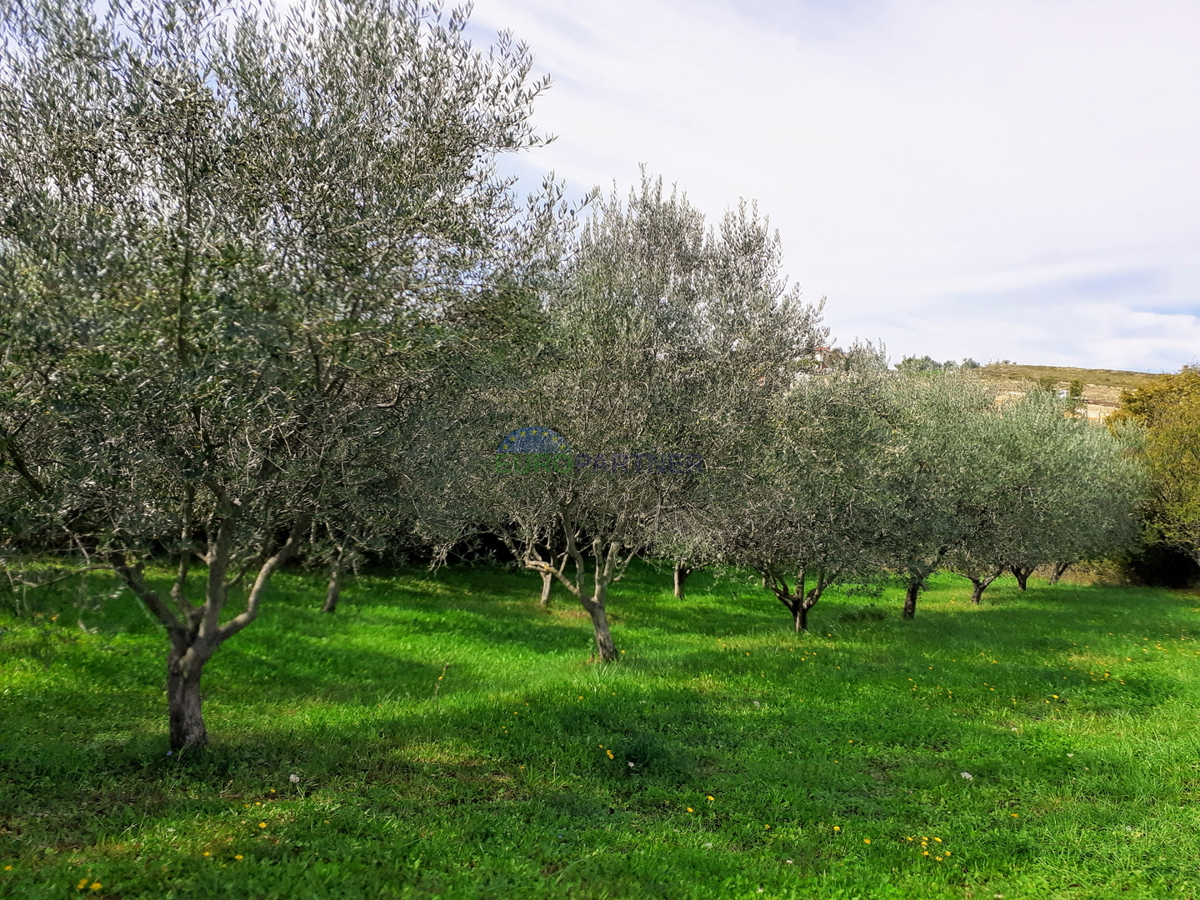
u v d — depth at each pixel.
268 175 6.40
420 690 11.48
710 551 14.96
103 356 5.54
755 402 13.02
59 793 6.34
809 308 13.89
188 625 7.59
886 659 13.83
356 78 6.94
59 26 5.96
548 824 6.37
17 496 6.07
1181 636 17.22
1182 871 5.91
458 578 23.34
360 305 6.35
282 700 10.38
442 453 7.56
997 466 20.98
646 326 11.80
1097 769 8.23
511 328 7.69
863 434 15.59
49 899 4.47
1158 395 38.81
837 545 15.50
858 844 6.34
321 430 6.65
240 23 6.54
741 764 8.18
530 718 9.20
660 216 13.52
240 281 5.89
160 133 6.14
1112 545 28.52
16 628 10.34
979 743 9.02
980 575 24.64
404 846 5.67
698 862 5.81
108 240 5.60
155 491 7.01
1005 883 5.81
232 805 6.33
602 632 13.66
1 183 5.81
